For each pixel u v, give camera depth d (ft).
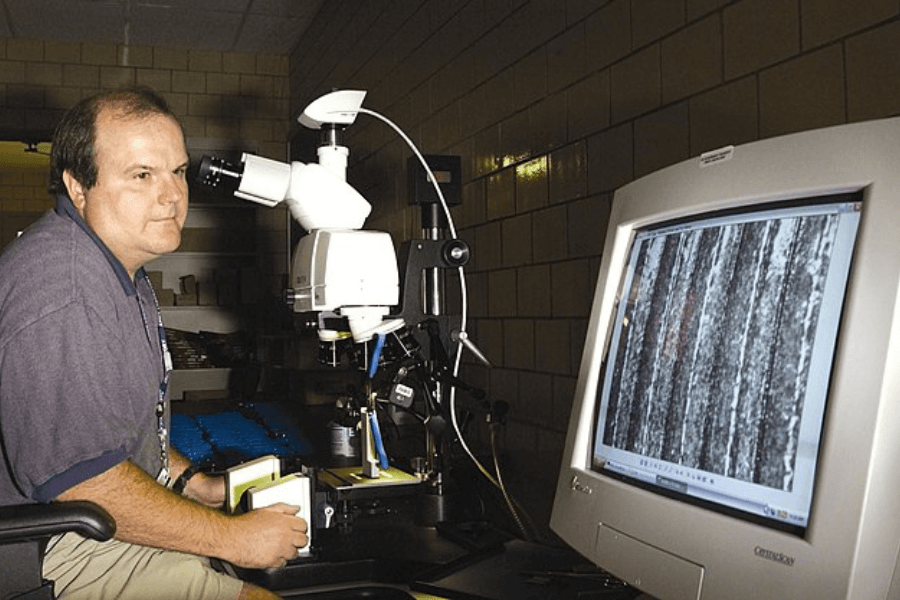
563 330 6.55
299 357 12.26
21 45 16.90
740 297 2.87
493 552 4.49
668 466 3.08
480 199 8.10
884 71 3.79
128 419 4.40
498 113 7.69
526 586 3.89
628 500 3.18
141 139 4.43
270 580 4.35
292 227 17.43
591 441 3.63
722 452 2.82
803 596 2.34
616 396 3.51
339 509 5.13
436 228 6.08
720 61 4.87
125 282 4.63
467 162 8.40
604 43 6.00
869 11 3.87
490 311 7.86
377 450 5.91
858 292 2.35
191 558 4.32
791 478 2.53
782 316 2.67
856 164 2.47
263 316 17.81
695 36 5.08
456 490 5.35
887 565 2.23
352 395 6.02
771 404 2.65
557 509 3.69
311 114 5.56
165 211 4.53
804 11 4.25
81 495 3.91
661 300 3.31
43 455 3.89
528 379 7.10
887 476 2.23
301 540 4.32
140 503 4.00
